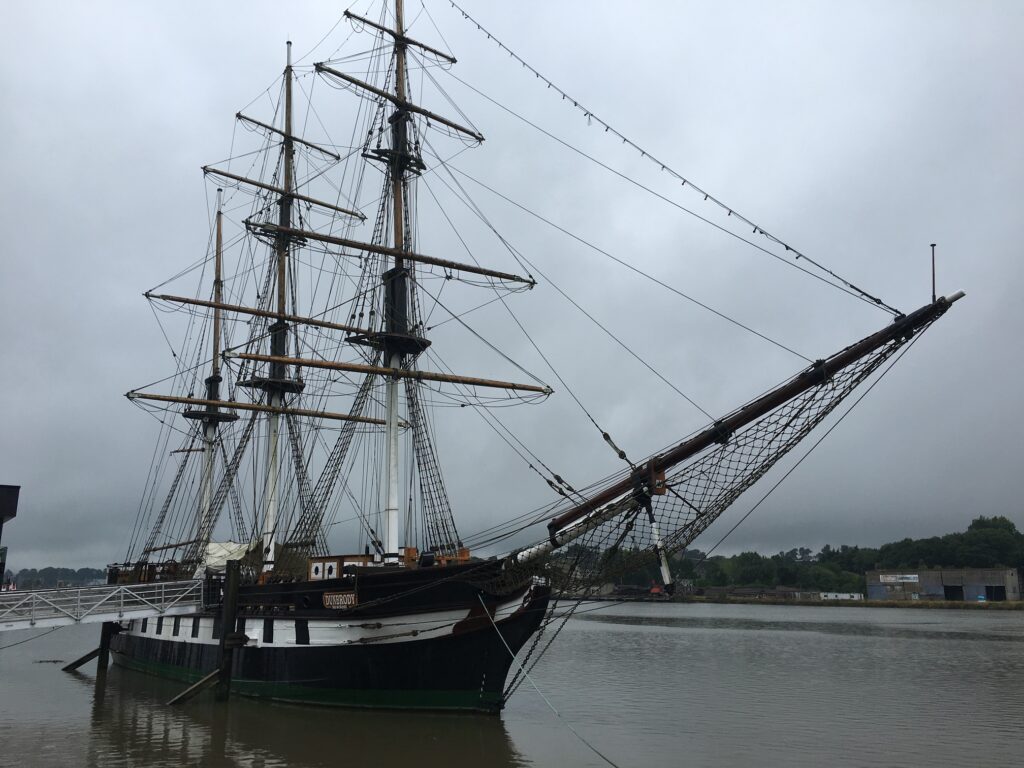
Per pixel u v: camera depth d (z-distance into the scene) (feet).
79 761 82.53
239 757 83.66
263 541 154.71
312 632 107.55
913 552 626.64
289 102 199.41
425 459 131.85
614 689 143.43
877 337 80.18
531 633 99.55
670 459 85.40
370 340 133.28
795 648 230.68
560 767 80.12
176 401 199.72
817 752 89.40
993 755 88.43
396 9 147.84
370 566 109.50
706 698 131.44
